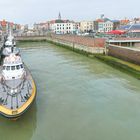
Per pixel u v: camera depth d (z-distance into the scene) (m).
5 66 19.86
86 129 14.70
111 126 15.05
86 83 24.62
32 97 16.03
